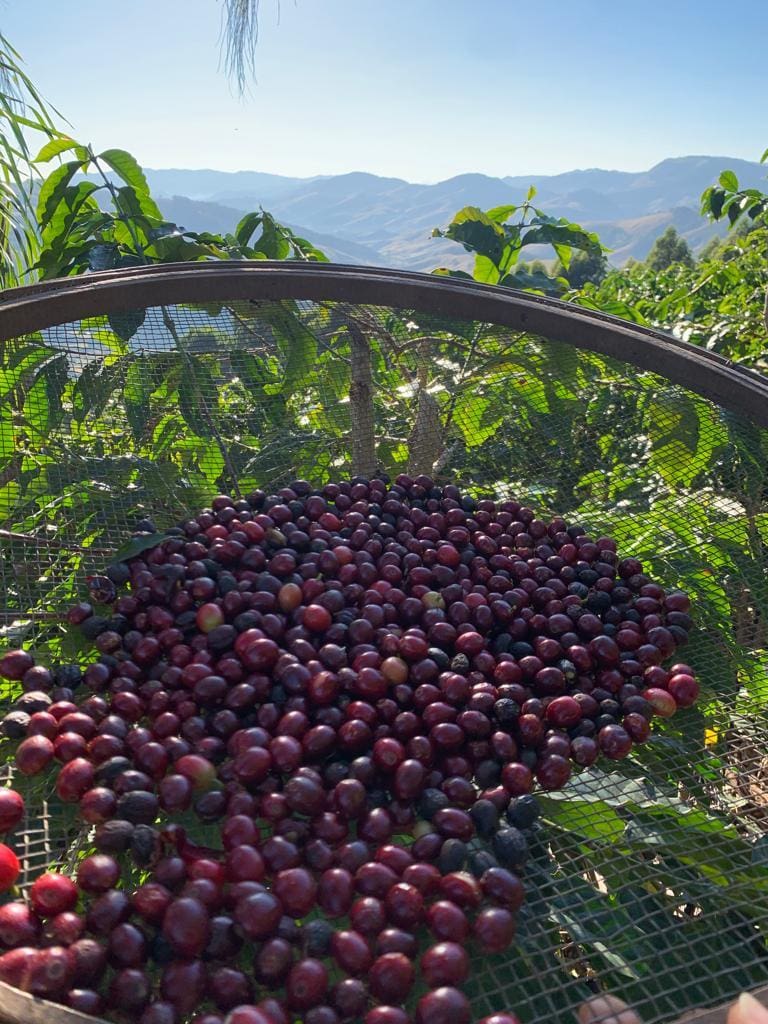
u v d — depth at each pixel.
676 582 2.88
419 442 3.51
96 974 1.41
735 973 1.60
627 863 1.79
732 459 2.97
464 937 1.50
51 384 3.07
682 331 5.71
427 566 2.84
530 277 5.08
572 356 3.30
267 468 3.42
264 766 1.88
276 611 2.50
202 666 2.21
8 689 2.36
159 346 3.32
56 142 4.14
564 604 2.65
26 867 1.65
